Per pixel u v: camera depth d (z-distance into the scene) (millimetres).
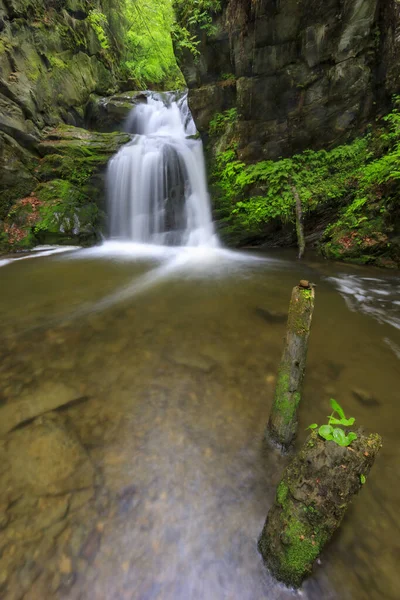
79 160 9727
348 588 1400
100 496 1800
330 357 3217
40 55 10695
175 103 14227
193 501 1803
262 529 1643
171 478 1930
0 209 8430
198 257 7930
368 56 6918
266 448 2123
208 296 4961
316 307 4551
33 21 10555
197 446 2152
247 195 8688
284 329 3830
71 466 1965
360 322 4055
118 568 1494
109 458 2039
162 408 2490
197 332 3723
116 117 13453
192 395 2639
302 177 7965
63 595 1390
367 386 2756
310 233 8695
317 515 1264
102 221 9922
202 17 8016
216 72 8906
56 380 2789
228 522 1693
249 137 8438
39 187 9086
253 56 7559
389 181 6418
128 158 10180
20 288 5285
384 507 1740
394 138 6594
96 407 2475
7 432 2189
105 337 3568
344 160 7629
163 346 3396
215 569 1494
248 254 8305
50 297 4848
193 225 9789
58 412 2400
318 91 7477
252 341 3527
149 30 17141
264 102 7977
